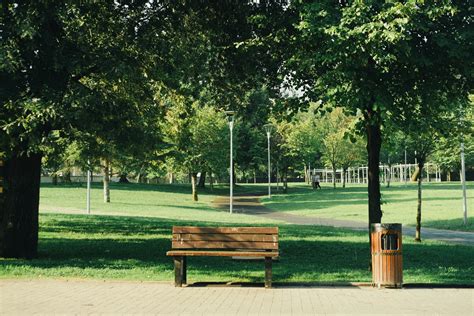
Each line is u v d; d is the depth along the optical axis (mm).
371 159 11852
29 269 10859
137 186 65000
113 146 15219
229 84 15828
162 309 7270
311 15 9977
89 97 11180
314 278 10484
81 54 11625
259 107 15141
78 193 50562
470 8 10188
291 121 12398
